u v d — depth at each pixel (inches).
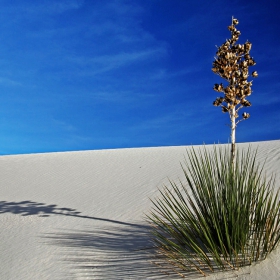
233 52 199.2
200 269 161.5
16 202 418.0
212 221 165.8
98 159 589.9
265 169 373.7
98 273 187.8
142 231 245.1
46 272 202.5
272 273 148.9
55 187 472.7
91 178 487.5
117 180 454.9
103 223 287.4
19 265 220.8
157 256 189.8
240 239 159.0
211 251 162.6
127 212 313.7
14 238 281.0
